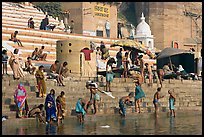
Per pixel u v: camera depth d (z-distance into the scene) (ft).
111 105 118.73
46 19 195.72
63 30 212.43
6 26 162.81
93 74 138.21
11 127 87.76
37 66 145.89
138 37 235.61
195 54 177.58
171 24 281.74
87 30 237.04
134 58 151.74
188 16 292.40
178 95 141.28
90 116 102.83
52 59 170.60
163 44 279.90
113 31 251.19
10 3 209.97
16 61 110.63
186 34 290.56
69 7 239.09
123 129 86.33
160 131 83.30
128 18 289.94
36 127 88.33
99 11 243.40
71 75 134.51
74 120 100.89
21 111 94.12
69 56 135.54
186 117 117.29
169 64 164.25
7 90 104.32
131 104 117.70
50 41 175.83
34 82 112.37
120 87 128.47
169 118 113.60
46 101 94.27
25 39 167.84
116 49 193.98
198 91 150.30
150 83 135.95
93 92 109.09
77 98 113.29
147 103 127.03
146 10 284.41
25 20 204.23
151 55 159.12
